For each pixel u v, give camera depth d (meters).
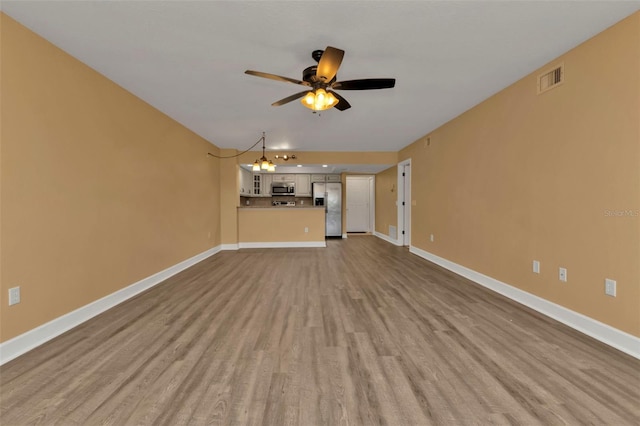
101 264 2.69
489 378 1.65
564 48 2.31
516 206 2.94
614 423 1.30
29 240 2.01
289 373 1.70
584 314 2.23
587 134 2.19
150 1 1.75
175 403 1.44
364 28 2.04
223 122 4.22
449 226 4.30
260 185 9.08
